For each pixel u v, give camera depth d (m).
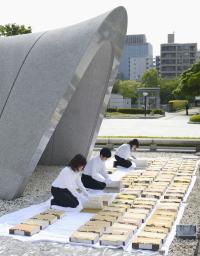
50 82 8.26
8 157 8.31
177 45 109.25
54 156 12.48
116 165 11.98
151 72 78.56
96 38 8.32
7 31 29.97
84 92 11.23
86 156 11.98
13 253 5.34
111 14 8.58
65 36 8.69
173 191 8.59
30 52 8.88
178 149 16.22
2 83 8.96
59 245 5.62
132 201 7.79
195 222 6.59
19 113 8.45
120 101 66.19
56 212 7.03
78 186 7.86
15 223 6.62
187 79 47.84
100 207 7.33
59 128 11.98
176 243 5.62
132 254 5.23
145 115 45.28
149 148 16.53
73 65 8.08
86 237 5.68
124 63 154.88
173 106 63.75
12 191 8.15
